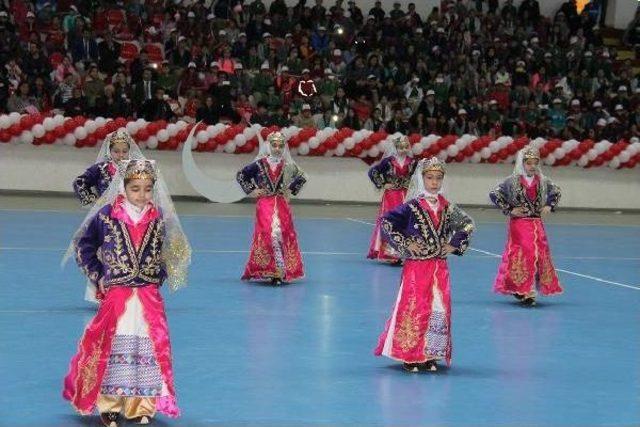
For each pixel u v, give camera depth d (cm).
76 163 2836
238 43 3375
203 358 1100
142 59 3070
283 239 1609
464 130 3244
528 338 1275
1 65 2998
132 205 828
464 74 3494
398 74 3444
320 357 1122
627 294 1662
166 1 3488
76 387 805
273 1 3812
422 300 1052
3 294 1441
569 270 1927
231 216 2580
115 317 806
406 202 1058
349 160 3047
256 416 877
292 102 3175
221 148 2878
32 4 3381
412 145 3005
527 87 3528
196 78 3156
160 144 2839
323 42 3559
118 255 810
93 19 3391
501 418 897
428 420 881
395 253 1873
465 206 3148
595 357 1173
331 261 1912
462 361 1130
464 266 1927
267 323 1308
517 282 1498
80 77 3042
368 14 3975
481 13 3884
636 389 1026
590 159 3172
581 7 4375
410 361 1048
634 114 3534
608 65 3806
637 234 2616
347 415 888
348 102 3238
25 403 897
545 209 1502
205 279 1645
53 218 2345
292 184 1617
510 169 3173
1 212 2420
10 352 1097
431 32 3675
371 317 1371
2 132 2717
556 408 939
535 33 3884
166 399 823
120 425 828
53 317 1293
